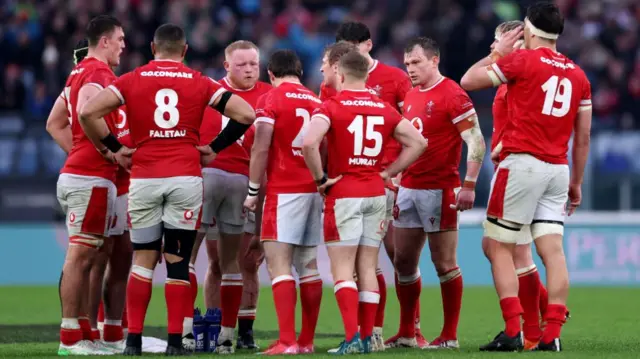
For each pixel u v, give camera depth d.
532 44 27.45
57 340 33.62
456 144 30.28
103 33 28.59
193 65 75.75
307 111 27.31
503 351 26.94
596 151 61.44
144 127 25.88
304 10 82.25
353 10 83.25
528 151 26.78
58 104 29.42
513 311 27.19
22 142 65.06
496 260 27.36
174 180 25.83
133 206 26.06
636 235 60.69
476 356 25.16
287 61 27.77
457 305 30.47
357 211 26.34
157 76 25.94
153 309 45.69
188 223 26.14
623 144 61.28
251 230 31.28
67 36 76.25
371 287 26.83
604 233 60.78
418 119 30.16
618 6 82.38
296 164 27.14
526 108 26.86
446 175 30.23
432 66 30.08
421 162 30.16
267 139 27.00
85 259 28.05
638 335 34.09
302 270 27.59
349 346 26.20
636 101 75.62
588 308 45.94
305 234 27.45
